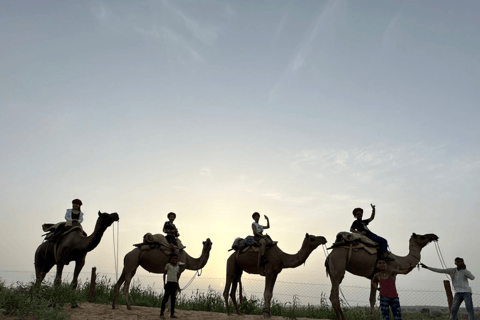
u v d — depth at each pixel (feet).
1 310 30.19
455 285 38.88
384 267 30.09
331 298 34.91
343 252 36.09
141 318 34.47
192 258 42.73
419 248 39.32
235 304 41.50
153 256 39.45
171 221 41.98
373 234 37.09
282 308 48.52
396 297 29.30
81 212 39.45
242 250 40.47
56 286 35.32
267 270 38.60
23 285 34.32
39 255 39.29
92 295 44.06
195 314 39.19
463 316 62.39
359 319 41.86
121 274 40.01
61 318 31.53
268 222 41.27
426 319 53.83
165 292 35.29
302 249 37.73
